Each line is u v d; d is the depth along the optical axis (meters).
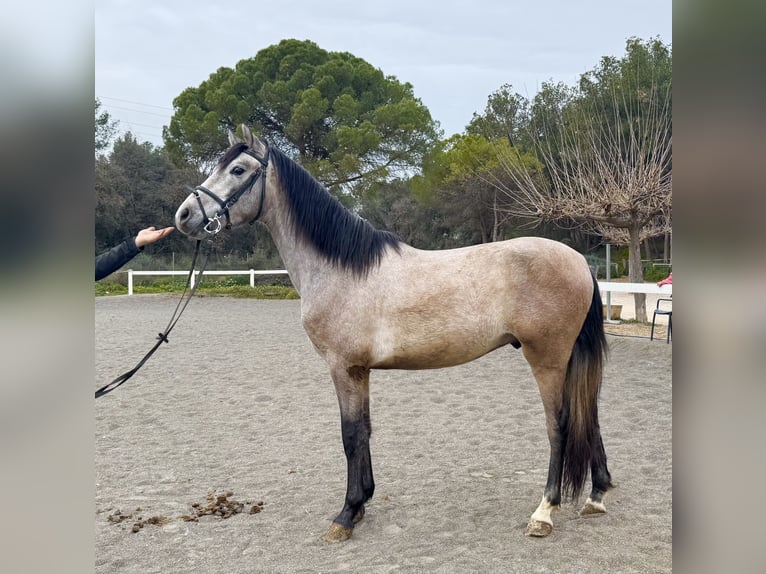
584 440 3.38
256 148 3.63
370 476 3.59
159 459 4.84
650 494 3.85
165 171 29.77
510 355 8.95
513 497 3.89
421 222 28.12
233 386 7.36
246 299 19.00
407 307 3.38
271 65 24.81
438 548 3.19
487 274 3.39
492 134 24.11
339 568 3.01
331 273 3.50
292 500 3.96
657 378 7.10
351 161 22.77
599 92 16.59
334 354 3.51
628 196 11.07
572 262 3.41
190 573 3.00
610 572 2.85
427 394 6.69
